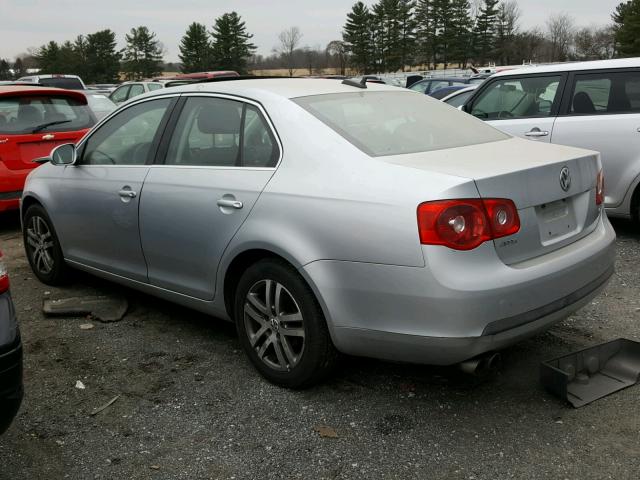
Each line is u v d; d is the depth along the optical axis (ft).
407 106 12.44
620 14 253.24
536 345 12.58
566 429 9.72
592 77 20.27
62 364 12.43
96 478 8.93
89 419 10.44
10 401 7.99
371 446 9.47
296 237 10.19
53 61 303.89
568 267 9.90
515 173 9.45
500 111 22.27
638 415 10.01
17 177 22.35
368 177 9.71
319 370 10.58
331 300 9.87
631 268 17.26
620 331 13.17
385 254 9.23
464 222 8.91
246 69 280.92
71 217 15.23
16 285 17.22
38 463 9.29
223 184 11.47
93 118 25.14
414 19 268.62
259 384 11.41
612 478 8.60
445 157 10.23
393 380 11.37
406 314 9.21
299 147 10.70
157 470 9.07
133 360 12.55
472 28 271.08
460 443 9.47
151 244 13.02
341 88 12.44
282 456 9.31
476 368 9.44
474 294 8.83
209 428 10.08
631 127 19.22
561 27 268.62
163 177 12.70
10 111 22.68
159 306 15.46
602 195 11.53
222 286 11.76
